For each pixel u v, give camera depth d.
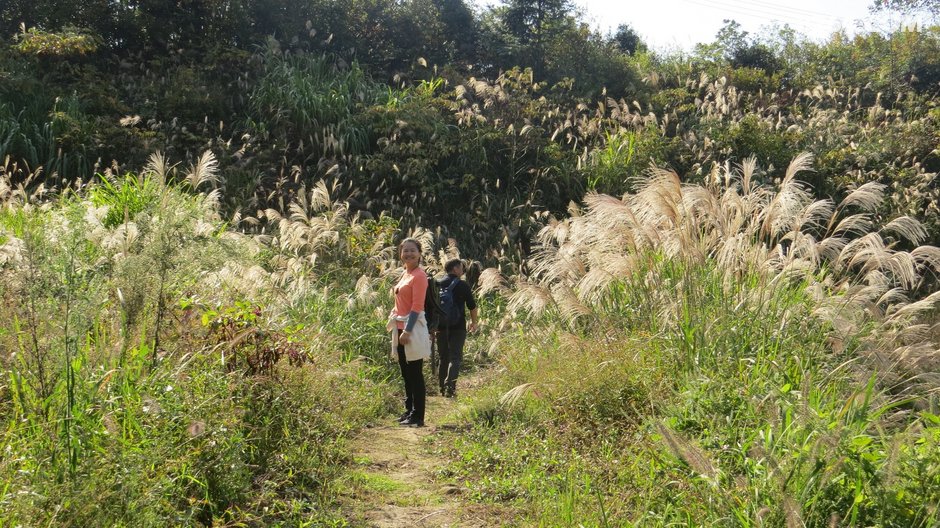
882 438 3.79
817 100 26.91
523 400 6.86
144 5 21.98
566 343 6.95
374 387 8.30
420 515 4.58
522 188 18.98
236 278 7.40
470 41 27.41
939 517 3.28
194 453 4.11
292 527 4.20
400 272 11.91
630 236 7.29
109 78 19.94
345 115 18.83
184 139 17.52
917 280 7.69
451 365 9.10
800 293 6.67
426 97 20.30
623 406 5.85
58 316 4.39
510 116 20.14
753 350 6.04
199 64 20.75
